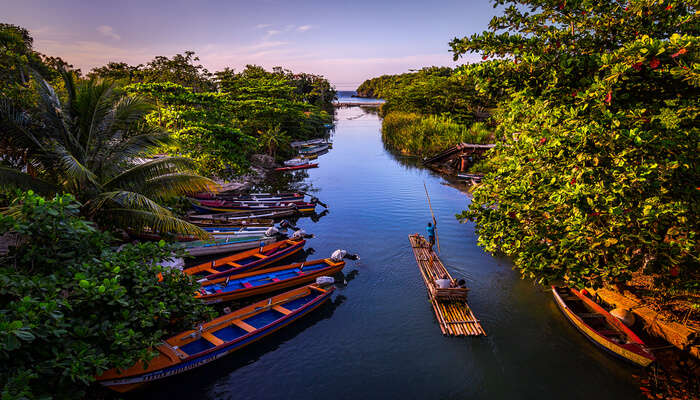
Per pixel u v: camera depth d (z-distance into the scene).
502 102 10.49
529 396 9.04
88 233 7.27
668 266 6.17
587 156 6.64
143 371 8.48
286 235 19.53
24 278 5.75
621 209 5.89
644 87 6.45
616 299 11.23
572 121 6.85
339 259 16.08
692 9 7.73
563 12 8.38
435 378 9.70
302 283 14.21
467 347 10.85
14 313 5.02
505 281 14.66
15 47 32.84
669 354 9.49
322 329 11.78
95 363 5.84
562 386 9.30
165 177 13.04
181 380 9.40
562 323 11.78
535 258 7.70
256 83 54.75
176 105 26.56
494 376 9.71
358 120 100.81
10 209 7.58
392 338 11.34
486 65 7.73
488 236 8.87
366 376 9.77
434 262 16.20
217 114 28.58
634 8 7.74
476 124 45.09
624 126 6.39
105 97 12.32
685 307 9.95
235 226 19.84
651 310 10.48
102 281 6.93
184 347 9.87
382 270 15.91
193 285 9.27
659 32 7.99
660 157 6.19
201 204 22.05
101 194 11.50
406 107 68.56
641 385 9.10
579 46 8.52
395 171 37.25
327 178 34.31
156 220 11.72
